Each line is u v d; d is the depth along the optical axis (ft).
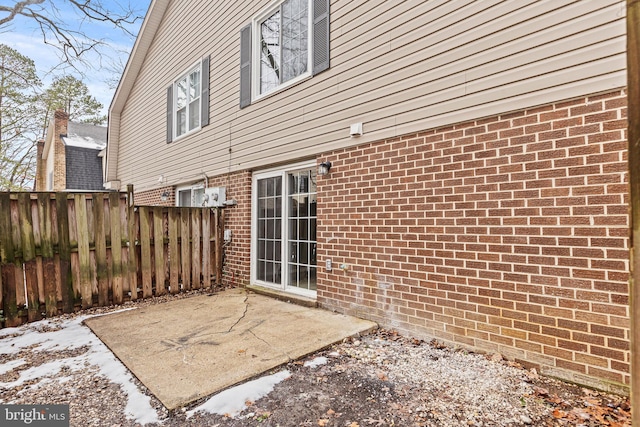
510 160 9.52
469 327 10.26
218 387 8.14
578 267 8.30
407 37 12.06
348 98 14.07
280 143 17.44
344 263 14.12
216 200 21.22
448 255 10.80
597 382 7.95
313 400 7.70
